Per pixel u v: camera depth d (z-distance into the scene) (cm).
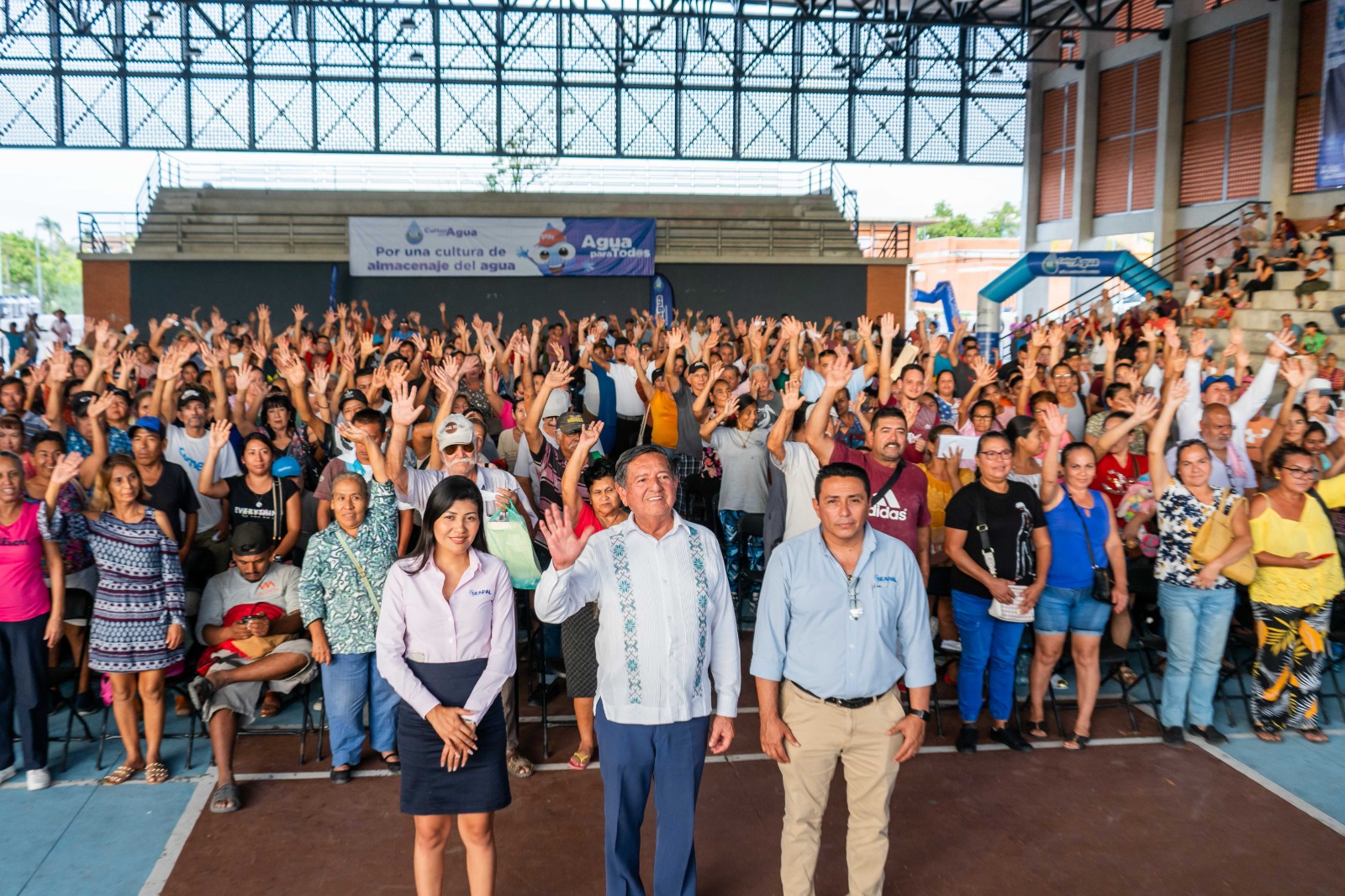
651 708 348
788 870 376
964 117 2584
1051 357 1016
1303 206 1938
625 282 2192
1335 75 1819
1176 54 2219
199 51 2278
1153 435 557
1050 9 2548
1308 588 541
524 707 580
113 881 409
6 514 471
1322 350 1468
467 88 2372
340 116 2348
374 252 2114
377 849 432
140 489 482
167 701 595
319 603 478
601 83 2397
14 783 490
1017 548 507
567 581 338
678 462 773
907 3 2478
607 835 360
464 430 486
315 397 780
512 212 2425
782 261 2239
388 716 498
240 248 2152
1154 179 2302
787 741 373
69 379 846
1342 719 581
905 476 502
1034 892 405
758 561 733
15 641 474
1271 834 451
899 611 370
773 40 2417
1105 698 609
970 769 512
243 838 440
